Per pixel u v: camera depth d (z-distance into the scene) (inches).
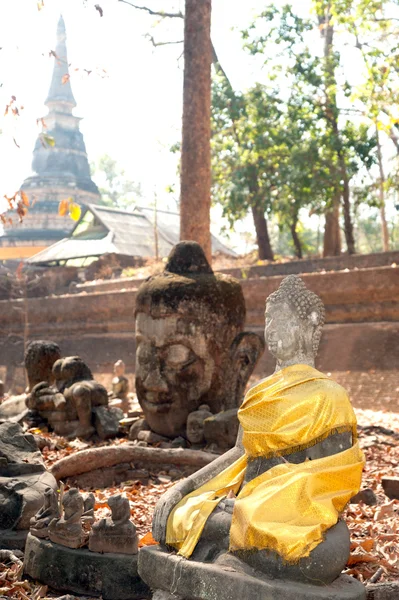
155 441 324.5
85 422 349.7
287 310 144.9
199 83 506.9
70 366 370.0
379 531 211.6
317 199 922.7
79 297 768.9
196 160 506.6
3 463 217.5
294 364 143.6
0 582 173.0
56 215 2197.3
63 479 269.6
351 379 551.5
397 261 760.3
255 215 1060.5
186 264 336.2
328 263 802.8
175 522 141.3
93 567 165.3
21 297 995.9
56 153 2345.0
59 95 2404.0
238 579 124.3
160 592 136.4
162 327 320.8
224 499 143.2
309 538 124.3
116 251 1249.4
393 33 746.2
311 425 133.5
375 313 582.6
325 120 887.7
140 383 329.4
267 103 868.6
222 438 297.7
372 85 650.2
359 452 136.6
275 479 131.5
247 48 862.5
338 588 124.4
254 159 913.5
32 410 373.7
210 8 511.2
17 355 812.6
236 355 322.3
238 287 334.0
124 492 261.9
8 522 198.5
